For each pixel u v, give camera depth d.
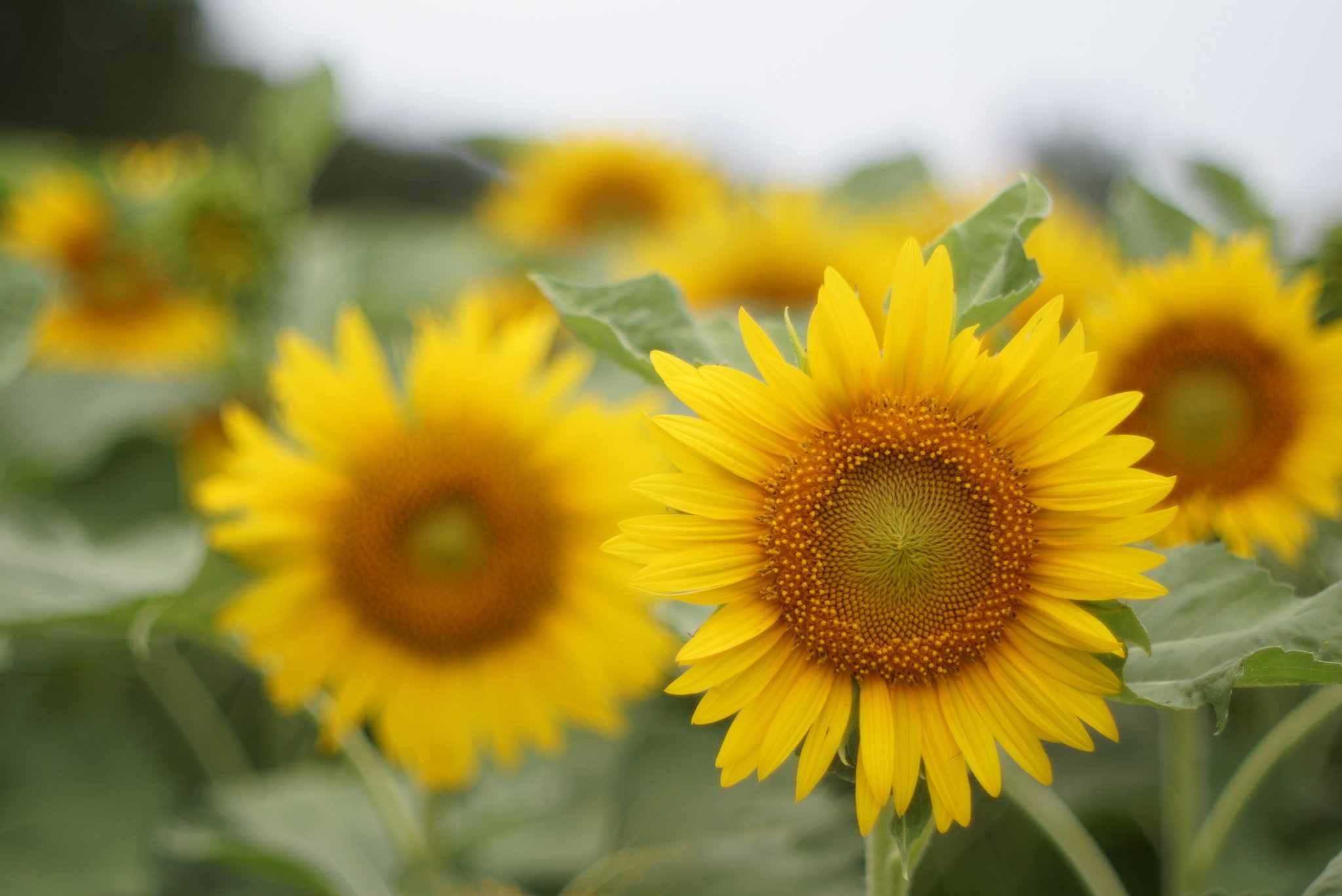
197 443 1.56
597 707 1.12
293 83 1.59
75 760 1.28
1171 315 0.98
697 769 1.12
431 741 1.11
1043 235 1.14
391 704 1.11
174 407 1.58
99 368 1.59
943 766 0.79
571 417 1.11
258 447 1.08
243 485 1.08
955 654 0.79
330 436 1.09
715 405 0.80
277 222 1.54
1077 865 1.01
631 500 1.11
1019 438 0.80
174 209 1.52
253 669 1.51
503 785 1.21
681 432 0.80
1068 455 0.79
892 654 0.79
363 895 1.12
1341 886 0.78
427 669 1.11
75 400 1.56
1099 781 1.19
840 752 0.79
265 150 1.63
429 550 1.09
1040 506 0.80
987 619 0.79
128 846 1.23
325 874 1.12
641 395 1.27
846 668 0.80
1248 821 1.20
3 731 1.29
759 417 0.80
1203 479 0.96
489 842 1.21
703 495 0.80
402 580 1.10
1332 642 0.78
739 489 0.80
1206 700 0.77
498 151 2.07
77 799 1.25
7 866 1.21
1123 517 0.79
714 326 0.89
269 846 1.10
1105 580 0.78
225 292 1.51
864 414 0.80
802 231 1.40
